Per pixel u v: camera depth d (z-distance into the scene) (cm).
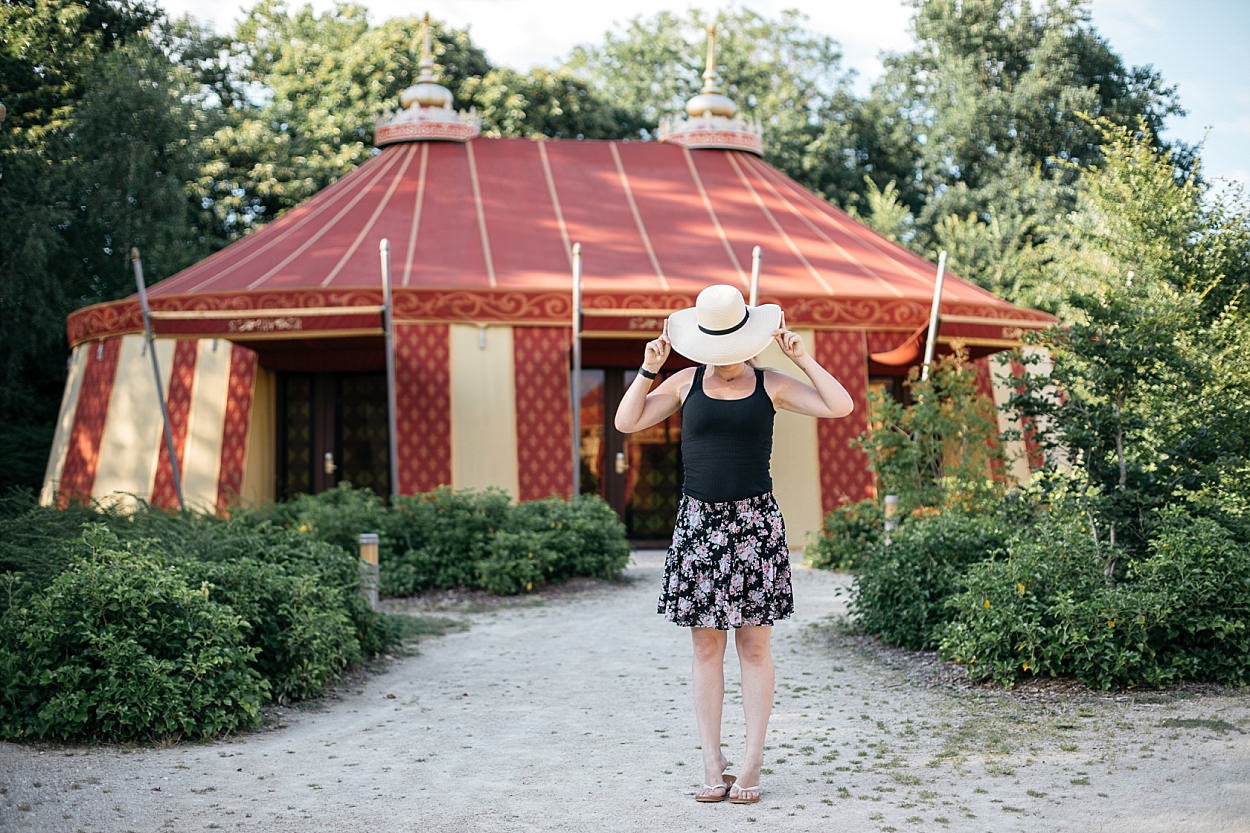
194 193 2498
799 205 1784
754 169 1858
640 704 654
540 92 3012
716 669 469
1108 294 799
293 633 664
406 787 486
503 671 761
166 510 1045
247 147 2636
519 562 1089
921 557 796
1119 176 1809
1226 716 561
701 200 1738
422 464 1409
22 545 718
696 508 462
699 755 534
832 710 620
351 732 592
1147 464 785
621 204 1700
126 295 2197
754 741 455
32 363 2234
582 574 1181
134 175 2150
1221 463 777
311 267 1488
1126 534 752
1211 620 634
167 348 1473
